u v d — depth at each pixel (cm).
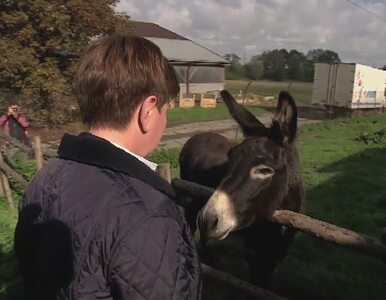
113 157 121
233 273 496
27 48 1725
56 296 118
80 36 1833
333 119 2806
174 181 373
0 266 524
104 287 112
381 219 719
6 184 777
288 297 462
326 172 1134
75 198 118
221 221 301
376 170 1164
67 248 115
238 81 5550
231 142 593
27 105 1819
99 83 123
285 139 330
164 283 108
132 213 111
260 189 314
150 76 126
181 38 4459
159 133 135
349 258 551
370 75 2995
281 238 372
